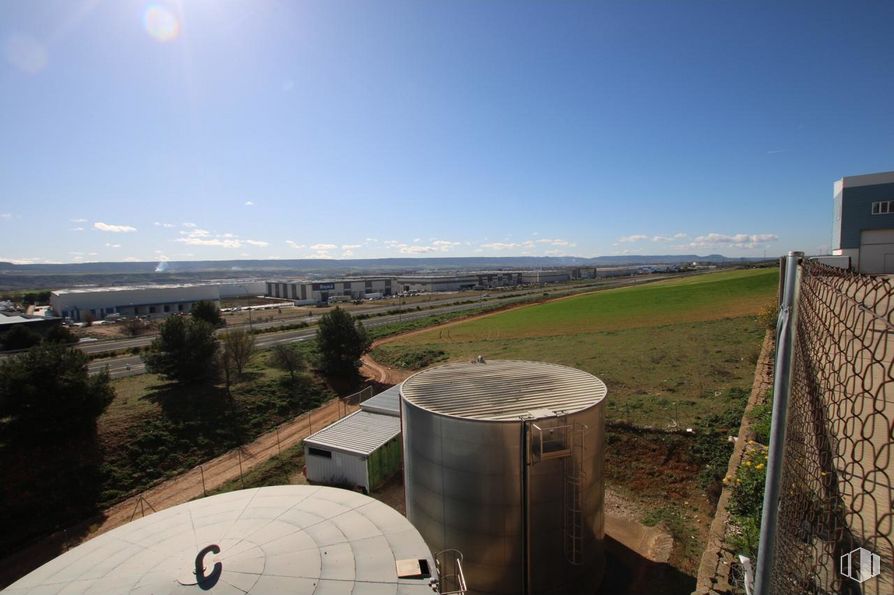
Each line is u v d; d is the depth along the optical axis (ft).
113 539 33.04
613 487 63.00
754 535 31.24
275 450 93.04
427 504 44.09
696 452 63.05
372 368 150.51
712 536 34.37
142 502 75.15
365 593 27.17
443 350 155.94
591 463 42.68
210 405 106.01
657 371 95.81
